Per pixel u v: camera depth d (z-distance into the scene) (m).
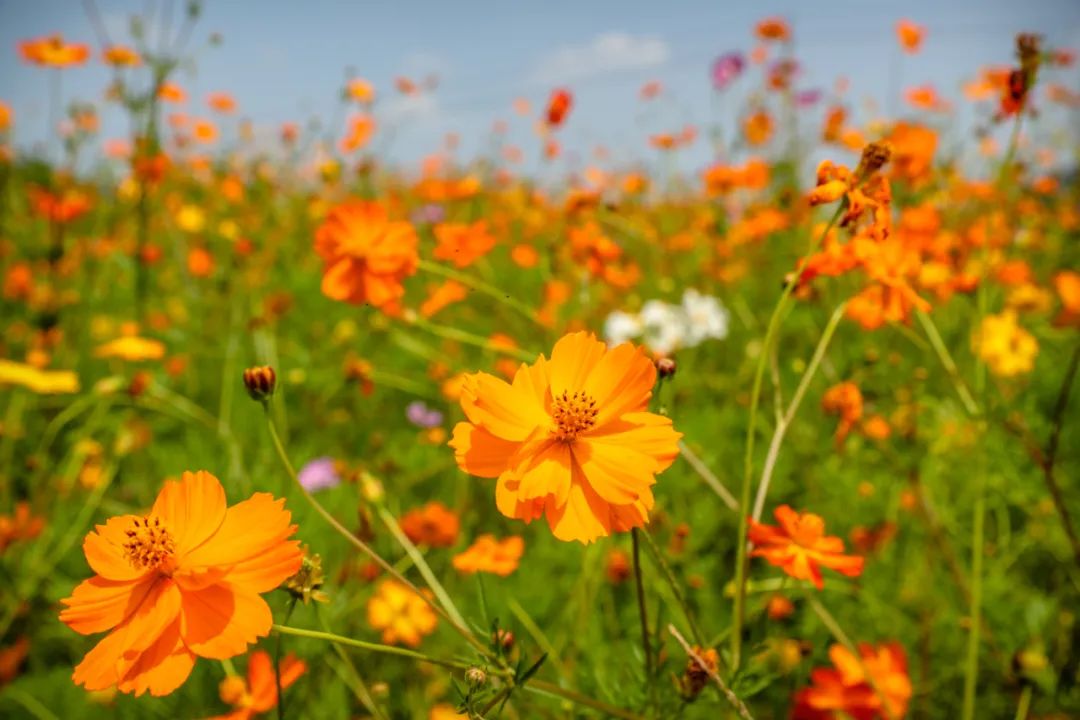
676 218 1.35
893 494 0.59
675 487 0.65
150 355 0.72
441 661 0.28
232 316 0.92
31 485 0.66
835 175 0.34
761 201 1.20
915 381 0.63
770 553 0.34
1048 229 1.12
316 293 1.11
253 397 0.31
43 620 0.56
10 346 0.91
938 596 0.53
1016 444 0.64
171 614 0.27
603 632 0.52
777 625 0.53
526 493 0.27
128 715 0.47
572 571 0.59
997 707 0.47
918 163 0.64
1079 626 0.52
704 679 0.31
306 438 0.79
